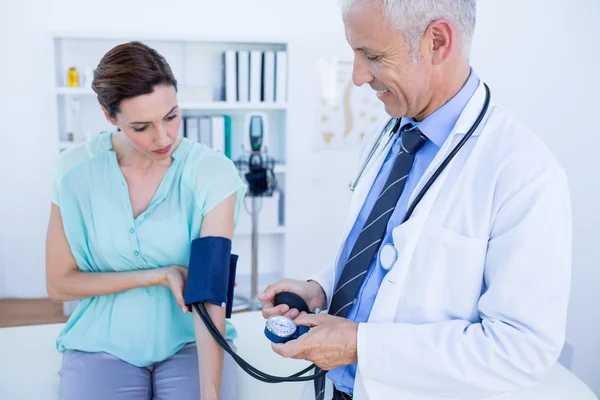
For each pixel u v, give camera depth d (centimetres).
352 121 361
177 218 139
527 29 316
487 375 87
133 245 138
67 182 139
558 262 84
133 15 340
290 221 364
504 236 86
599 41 286
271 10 348
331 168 365
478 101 98
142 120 124
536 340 83
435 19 86
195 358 144
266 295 119
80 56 339
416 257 95
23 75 334
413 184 102
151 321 141
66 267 143
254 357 167
